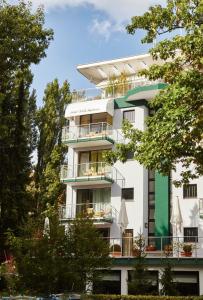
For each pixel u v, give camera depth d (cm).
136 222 3578
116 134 3875
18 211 3148
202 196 3397
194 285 2756
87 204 3809
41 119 4744
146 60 4191
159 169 1802
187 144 1738
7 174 3170
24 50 2908
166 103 1686
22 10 2955
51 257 1594
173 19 1845
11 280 1623
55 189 4353
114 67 4391
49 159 4541
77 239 1667
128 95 3816
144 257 2736
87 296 1656
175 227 3388
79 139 3891
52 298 1559
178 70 1838
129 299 2433
